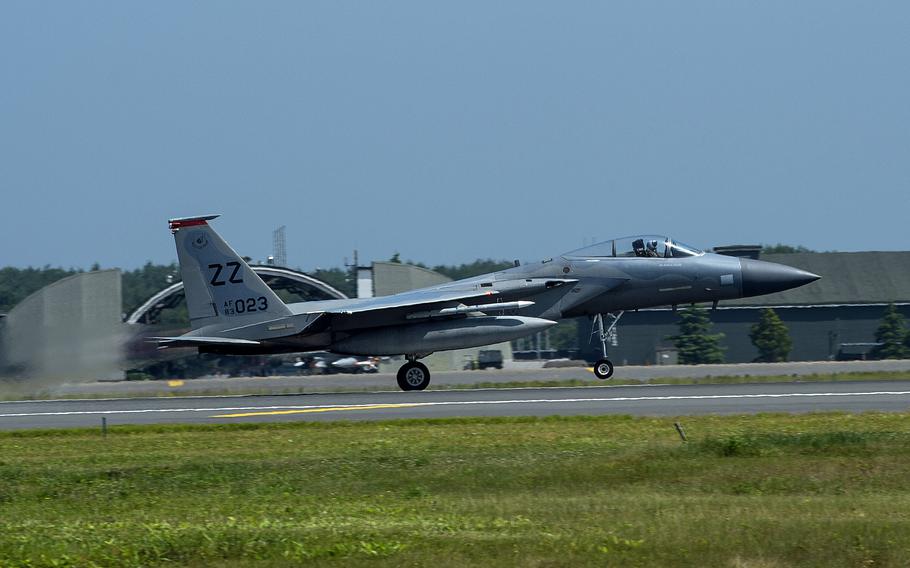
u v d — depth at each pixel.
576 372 170.62
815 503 45.00
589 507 44.91
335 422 83.88
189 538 40.19
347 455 64.38
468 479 53.91
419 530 40.44
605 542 37.62
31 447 75.25
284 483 54.97
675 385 115.06
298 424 83.12
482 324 113.69
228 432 81.00
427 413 89.69
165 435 80.19
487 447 66.44
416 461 60.16
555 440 69.06
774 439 61.56
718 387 108.50
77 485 56.44
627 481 52.44
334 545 38.19
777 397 95.75
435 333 113.88
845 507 43.91
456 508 45.84
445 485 53.00
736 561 35.31
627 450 62.00
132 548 39.19
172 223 115.38
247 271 115.25
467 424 80.94
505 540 38.25
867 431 67.88
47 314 159.62
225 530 41.59
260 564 36.59
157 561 37.84
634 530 39.53
